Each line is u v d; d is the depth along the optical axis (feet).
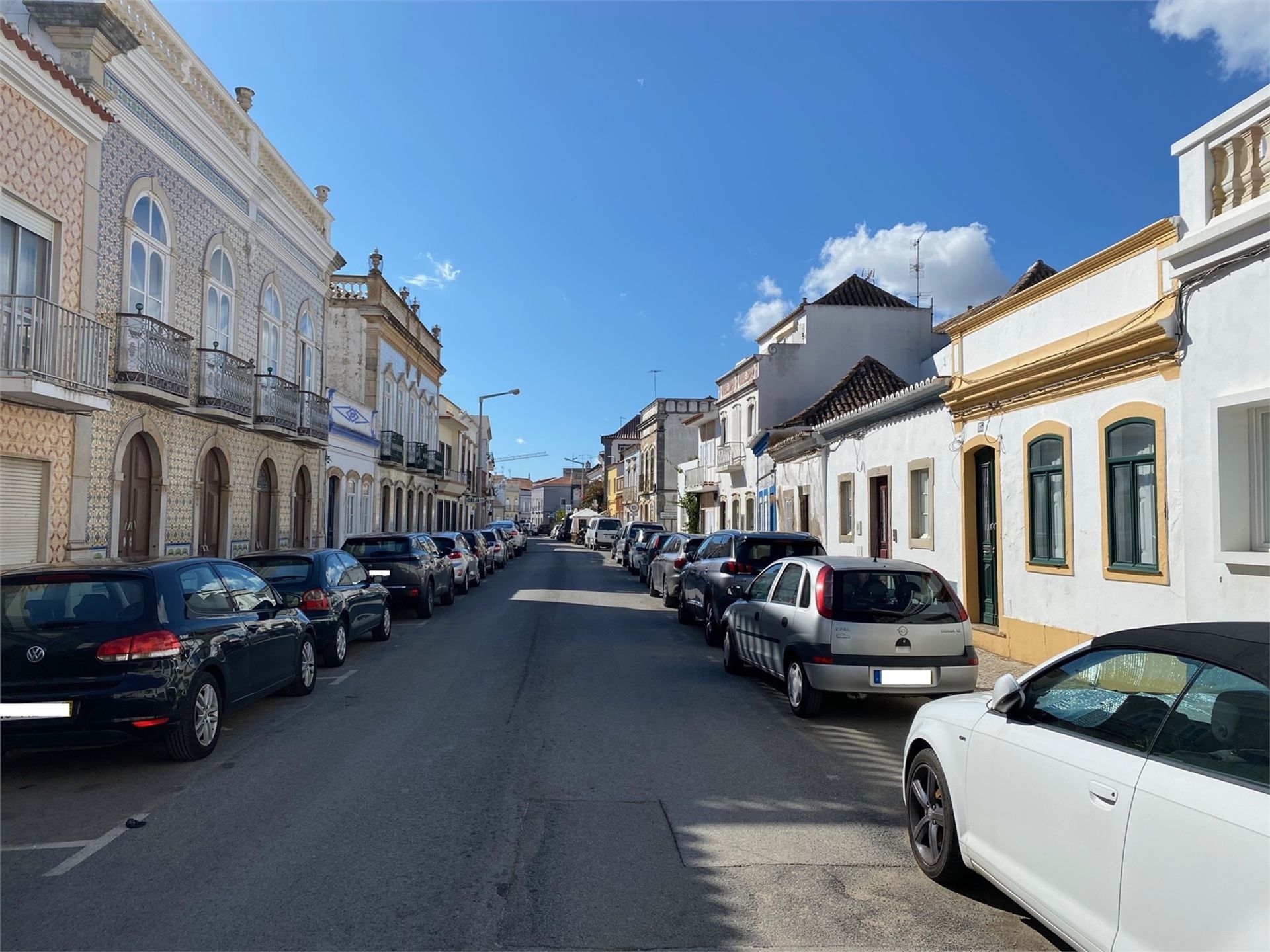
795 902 14.58
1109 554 32.27
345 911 13.92
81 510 41.98
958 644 27.07
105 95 43.21
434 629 50.03
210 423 57.47
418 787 20.43
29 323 37.40
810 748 24.56
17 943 12.79
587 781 20.98
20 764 22.31
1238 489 26.12
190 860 15.99
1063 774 11.93
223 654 23.63
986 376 41.60
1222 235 25.72
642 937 13.25
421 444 127.13
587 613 59.47
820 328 102.12
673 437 186.39
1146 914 10.08
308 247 76.28
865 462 58.95
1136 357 30.48
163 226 50.57
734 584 42.78
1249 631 11.27
